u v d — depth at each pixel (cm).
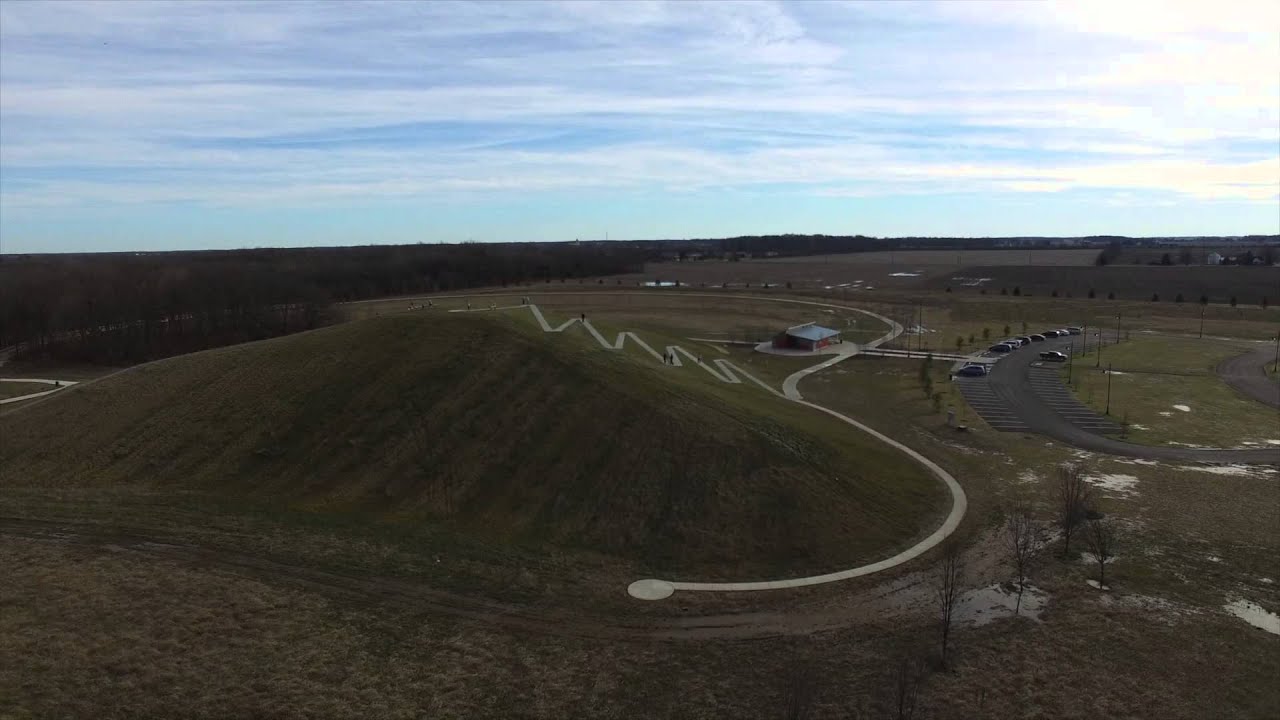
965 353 8994
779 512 3622
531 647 2598
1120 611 2794
